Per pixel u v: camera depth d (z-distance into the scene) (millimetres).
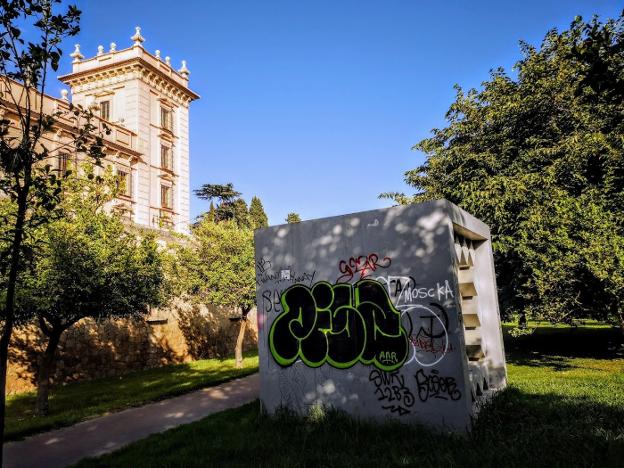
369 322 7156
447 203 6836
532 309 11797
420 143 18188
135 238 11141
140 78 28469
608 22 13195
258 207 50531
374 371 6984
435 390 6500
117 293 9688
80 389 13234
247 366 16391
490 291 9508
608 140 13023
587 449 5090
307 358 7543
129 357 16984
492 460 5020
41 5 4406
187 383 12750
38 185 4559
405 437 6074
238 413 8195
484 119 15961
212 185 46688
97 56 29547
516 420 6555
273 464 5254
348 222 7574
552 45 15203
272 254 8172
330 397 7281
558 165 13242
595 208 10883
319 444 5914
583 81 5160
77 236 9289
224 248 16953
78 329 15070
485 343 9336
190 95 33125
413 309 6840
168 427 7664
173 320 19641
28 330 13383
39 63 4395
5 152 4273
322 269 7684
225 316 23719
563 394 8156
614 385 8781
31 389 13180
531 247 12234
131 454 6012
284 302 7922
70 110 4949
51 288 8672
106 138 24594
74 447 6734
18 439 7320
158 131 29672
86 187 10219
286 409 7508
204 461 5535
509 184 13453
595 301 11094
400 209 7176
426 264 6848
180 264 16953
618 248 9945
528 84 14883
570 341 18203
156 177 29062
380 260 7219
